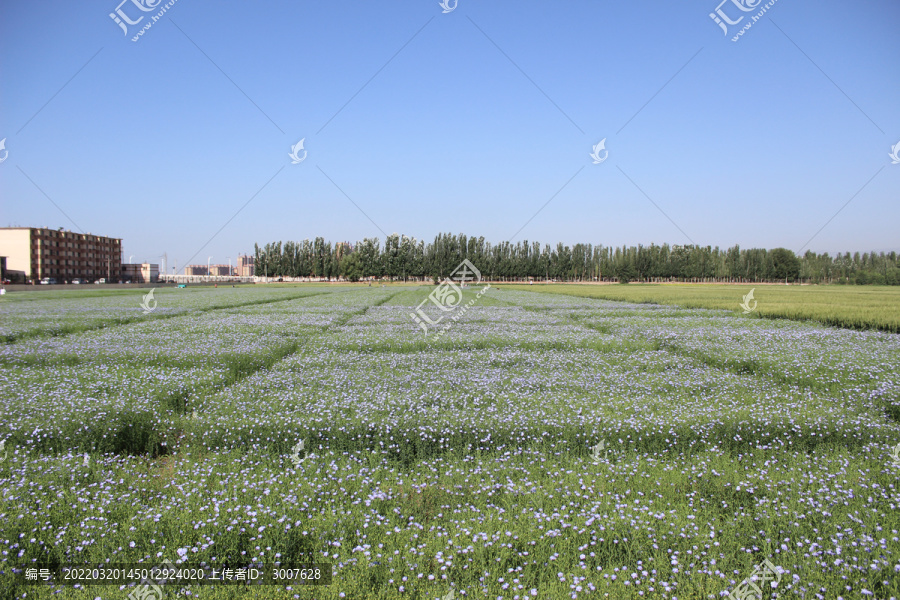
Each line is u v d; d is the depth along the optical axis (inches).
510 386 421.7
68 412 312.7
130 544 175.9
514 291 2628.0
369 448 285.3
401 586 156.3
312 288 3164.4
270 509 200.5
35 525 188.7
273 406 350.3
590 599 152.3
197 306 1398.9
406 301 1724.9
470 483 232.5
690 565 166.6
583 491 221.1
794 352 593.9
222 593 156.8
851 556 168.1
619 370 505.4
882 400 363.9
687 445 287.1
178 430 308.8
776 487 220.4
